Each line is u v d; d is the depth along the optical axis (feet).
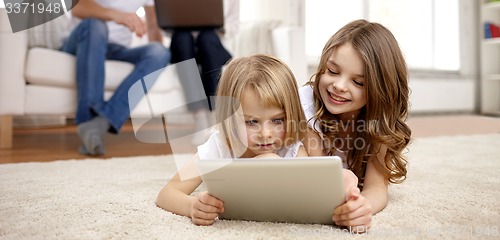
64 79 5.89
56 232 2.09
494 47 14.78
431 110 13.88
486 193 2.94
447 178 3.55
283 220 2.28
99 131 5.54
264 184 2.07
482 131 8.54
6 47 5.66
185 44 5.98
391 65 2.69
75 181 3.54
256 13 10.58
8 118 6.15
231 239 1.97
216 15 6.28
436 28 14.32
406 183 3.33
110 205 2.64
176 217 2.36
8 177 3.72
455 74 14.51
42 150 6.01
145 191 3.11
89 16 5.72
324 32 12.19
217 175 2.09
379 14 13.07
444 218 2.29
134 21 6.03
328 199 2.08
